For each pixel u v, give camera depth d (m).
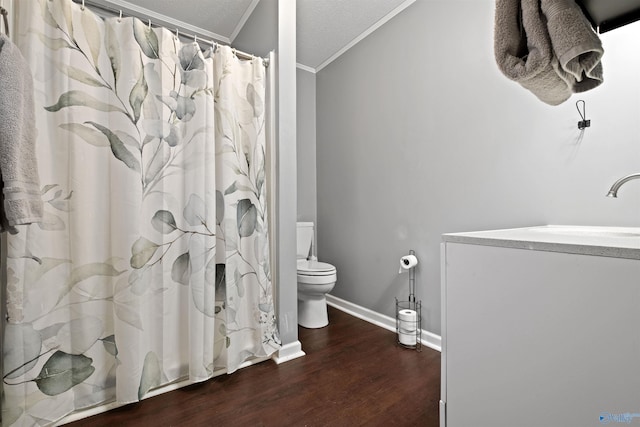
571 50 0.64
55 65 1.20
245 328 1.68
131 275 1.30
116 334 1.30
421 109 2.02
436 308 1.94
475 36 1.71
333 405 1.34
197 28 2.45
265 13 1.95
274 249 1.81
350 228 2.63
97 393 1.30
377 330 2.21
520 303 0.75
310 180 3.04
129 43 1.33
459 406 0.90
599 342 0.63
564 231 1.23
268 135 1.82
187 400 1.38
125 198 1.30
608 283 0.62
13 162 0.82
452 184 1.84
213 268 1.51
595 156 1.29
